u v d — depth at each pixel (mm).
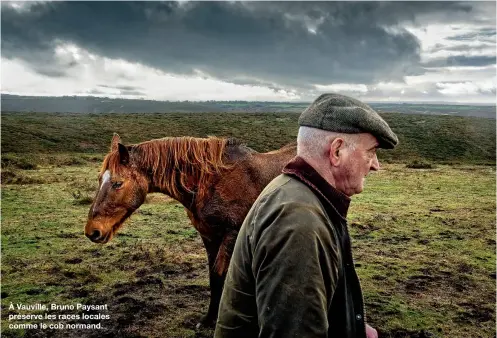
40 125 36844
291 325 997
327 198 1191
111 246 6711
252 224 1169
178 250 6566
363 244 7133
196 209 3416
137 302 4641
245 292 1186
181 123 45250
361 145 1235
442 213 9883
